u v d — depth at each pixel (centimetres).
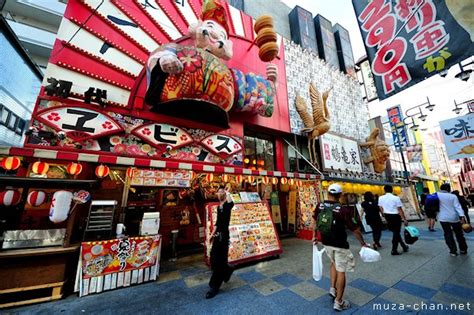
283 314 269
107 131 439
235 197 546
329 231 290
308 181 804
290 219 847
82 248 341
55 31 1038
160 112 505
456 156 810
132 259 374
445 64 353
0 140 476
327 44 1336
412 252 513
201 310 285
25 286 306
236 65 770
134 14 561
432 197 510
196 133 573
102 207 389
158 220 434
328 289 337
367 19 481
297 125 887
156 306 297
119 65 511
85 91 450
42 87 413
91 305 301
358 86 1380
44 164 346
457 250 507
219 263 338
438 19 369
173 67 419
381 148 1106
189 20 658
